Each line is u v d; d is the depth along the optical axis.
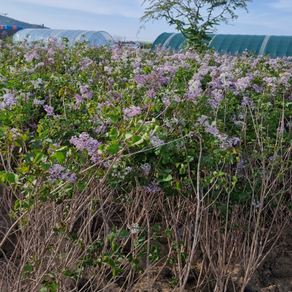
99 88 3.76
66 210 2.74
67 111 3.15
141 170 2.49
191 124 2.73
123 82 4.10
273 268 3.39
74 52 7.11
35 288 2.30
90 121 2.86
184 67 4.30
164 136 2.47
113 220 3.49
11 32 35.59
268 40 17.14
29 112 3.49
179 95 2.94
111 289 3.01
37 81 3.91
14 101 3.08
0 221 3.56
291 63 5.71
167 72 3.60
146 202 2.73
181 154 2.58
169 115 2.89
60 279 2.50
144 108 2.88
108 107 2.65
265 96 3.55
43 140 2.04
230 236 3.26
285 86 3.71
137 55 6.22
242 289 2.82
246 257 2.94
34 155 1.87
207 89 3.41
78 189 2.38
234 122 3.24
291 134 3.40
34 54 5.66
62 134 2.73
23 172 1.86
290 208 3.34
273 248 3.46
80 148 2.04
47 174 1.94
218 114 3.34
